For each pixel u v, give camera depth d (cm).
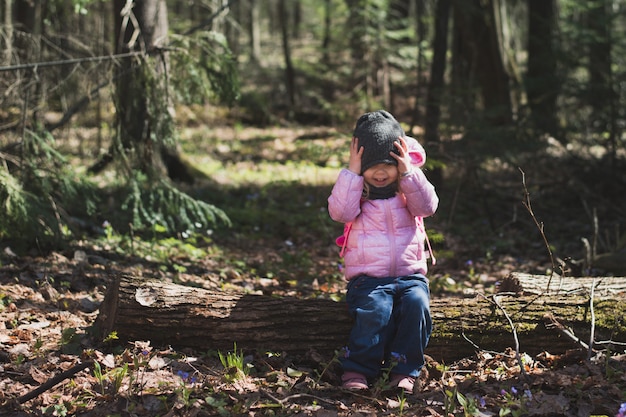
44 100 750
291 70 2166
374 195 430
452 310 455
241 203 1073
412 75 2125
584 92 1148
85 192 723
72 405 387
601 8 1209
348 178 419
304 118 1977
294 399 399
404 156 418
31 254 680
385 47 2139
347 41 2291
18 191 657
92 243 741
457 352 450
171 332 450
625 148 1211
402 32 2120
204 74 787
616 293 469
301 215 1003
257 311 450
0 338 470
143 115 795
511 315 455
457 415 381
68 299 564
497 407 386
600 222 1054
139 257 734
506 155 1022
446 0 1018
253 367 433
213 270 737
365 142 422
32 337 482
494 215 1085
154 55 781
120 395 393
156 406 385
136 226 736
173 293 455
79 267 655
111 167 977
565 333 439
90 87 773
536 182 1201
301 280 728
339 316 447
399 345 415
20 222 652
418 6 1209
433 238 709
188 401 383
